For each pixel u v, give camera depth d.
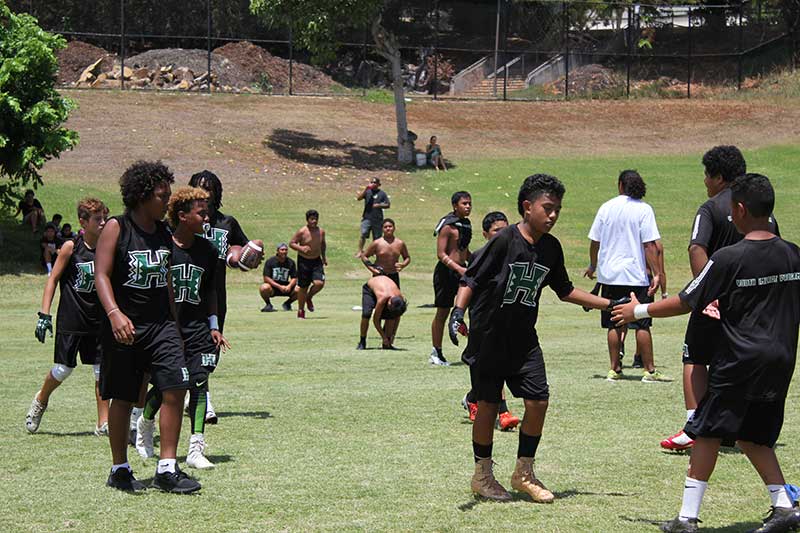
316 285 19.58
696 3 55.69
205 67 49.34
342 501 6.04
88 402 9.88
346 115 47.19
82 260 8.14
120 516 5.72
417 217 34.09
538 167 41.00
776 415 5.35
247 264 8.26
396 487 6.39
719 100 52.19
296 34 39.22
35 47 26.91
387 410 9.23
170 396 6.30
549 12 54.12
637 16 54.44
